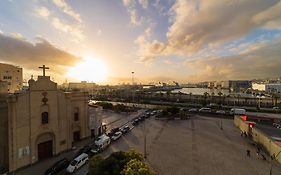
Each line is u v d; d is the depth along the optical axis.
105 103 89.31
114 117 70.31
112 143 41.16
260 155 34.81
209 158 33.47
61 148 35.16
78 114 42.78
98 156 22.17
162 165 30.80
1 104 29.59
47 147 33.38
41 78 31.89
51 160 32.19
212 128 53.69
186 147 38.69
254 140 42.34
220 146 39.31
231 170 29.27
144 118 65.62
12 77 65.69
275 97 102.56
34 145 30.89
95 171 19.92
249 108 89.38
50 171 27.23
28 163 30.05
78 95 42.62
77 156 33.56
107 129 53.44
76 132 42.59
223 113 73.31
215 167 30.20
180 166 30.50
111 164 20.28
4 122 29.25
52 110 33.53
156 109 83.75
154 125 57.44
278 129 48.31
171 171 28.91
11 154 27.92
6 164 29.20
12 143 27.98
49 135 33.53
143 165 18.81
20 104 29.05
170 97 131.75
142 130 51.75
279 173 28.34
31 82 30.47
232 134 47.72
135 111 80.81
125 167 19.16
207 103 101.94
